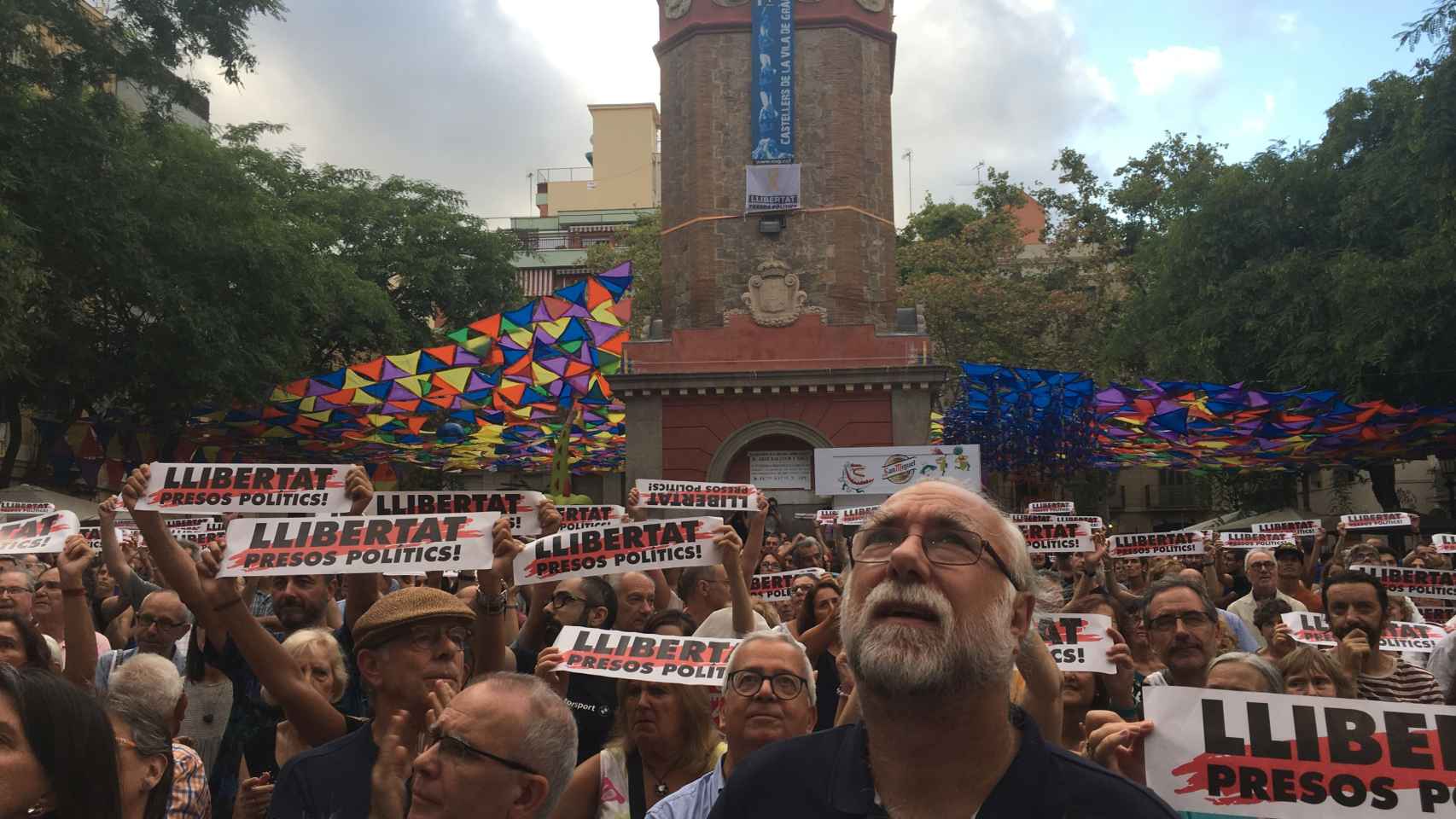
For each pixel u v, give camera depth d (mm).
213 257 31125
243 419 38812
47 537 6750
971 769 2762
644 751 5207
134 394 33281
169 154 30219
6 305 22016
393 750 4250
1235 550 18656
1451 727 3707
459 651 4660
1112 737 3900
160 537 5617
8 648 5895
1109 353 42094
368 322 42500
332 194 47938
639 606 8281
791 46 34969
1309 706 3795
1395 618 9633
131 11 24734
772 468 34438
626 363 34594
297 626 7523
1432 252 29406
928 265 50781
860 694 2797
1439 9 29094
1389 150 31344
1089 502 52281
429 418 41062
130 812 4434
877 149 35750
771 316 34344
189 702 6871
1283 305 35406
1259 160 36688
